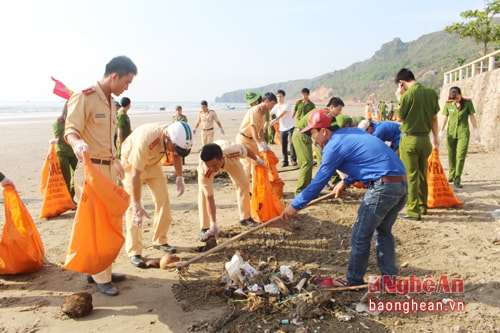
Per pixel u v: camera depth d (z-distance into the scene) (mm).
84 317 3824
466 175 9484
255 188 6223
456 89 8117
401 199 3920
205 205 5785
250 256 5117
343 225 6199
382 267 4180
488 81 14672
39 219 6922
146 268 4922
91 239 3895
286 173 10781
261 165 6145
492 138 13539
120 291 4336
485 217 6363
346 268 4762
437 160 6887
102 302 4113
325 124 3996
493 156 12047
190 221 6727
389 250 4160
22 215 4652
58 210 7047
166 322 3719
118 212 3977
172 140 4371
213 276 4629
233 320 3691
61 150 7121
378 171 3809
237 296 4098
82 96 4051
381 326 3541
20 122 39125
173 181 9805
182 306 3980
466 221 6223
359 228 4012
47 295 4285
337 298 3932
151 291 4328
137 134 4797
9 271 4664
